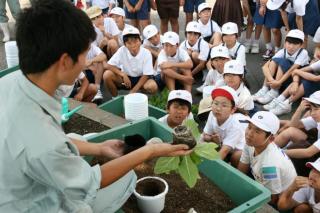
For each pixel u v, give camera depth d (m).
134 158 1.62
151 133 2.72
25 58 1.24
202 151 1.88
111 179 1.58
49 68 1.26
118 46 5.50
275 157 2.62
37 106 1.31
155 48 5.17
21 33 1.23
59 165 1.31
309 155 3.09
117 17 5.54
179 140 1.77
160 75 4.70
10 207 1.39
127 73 4.57
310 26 5.34
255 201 1.93
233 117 3.12
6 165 1.30
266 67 4.61
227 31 4.68
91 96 4.29
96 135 2.50
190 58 4.75
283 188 2.66
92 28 1.29
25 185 1.36
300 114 3.45
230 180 2.22
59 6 1.23
